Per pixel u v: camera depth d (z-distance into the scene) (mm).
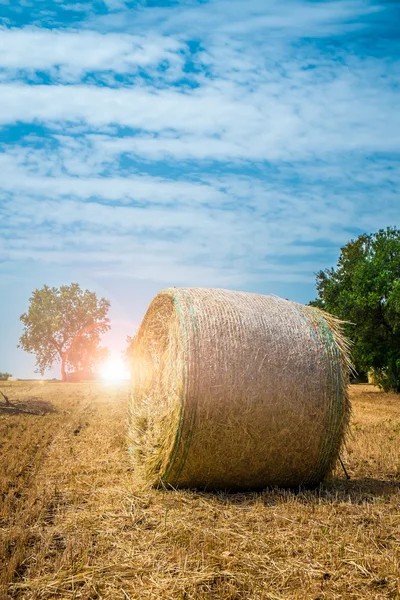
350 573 5234
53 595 4785
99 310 86750
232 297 8836
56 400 25422
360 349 30891
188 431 7785
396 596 4793
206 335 7984
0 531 6191
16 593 4797
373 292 30422
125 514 6902
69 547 5684
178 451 7863
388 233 32656
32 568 5238
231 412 7832
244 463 8062
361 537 6062
